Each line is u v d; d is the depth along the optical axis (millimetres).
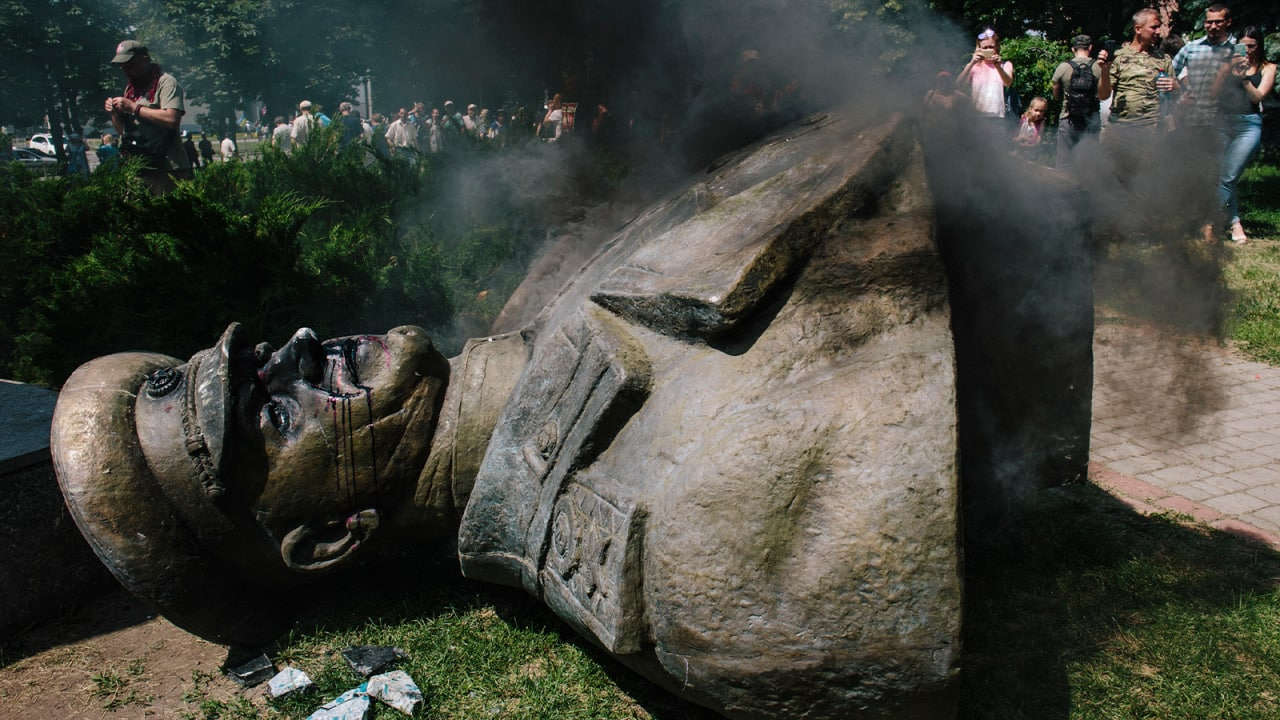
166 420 2900
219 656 3137
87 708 2844
